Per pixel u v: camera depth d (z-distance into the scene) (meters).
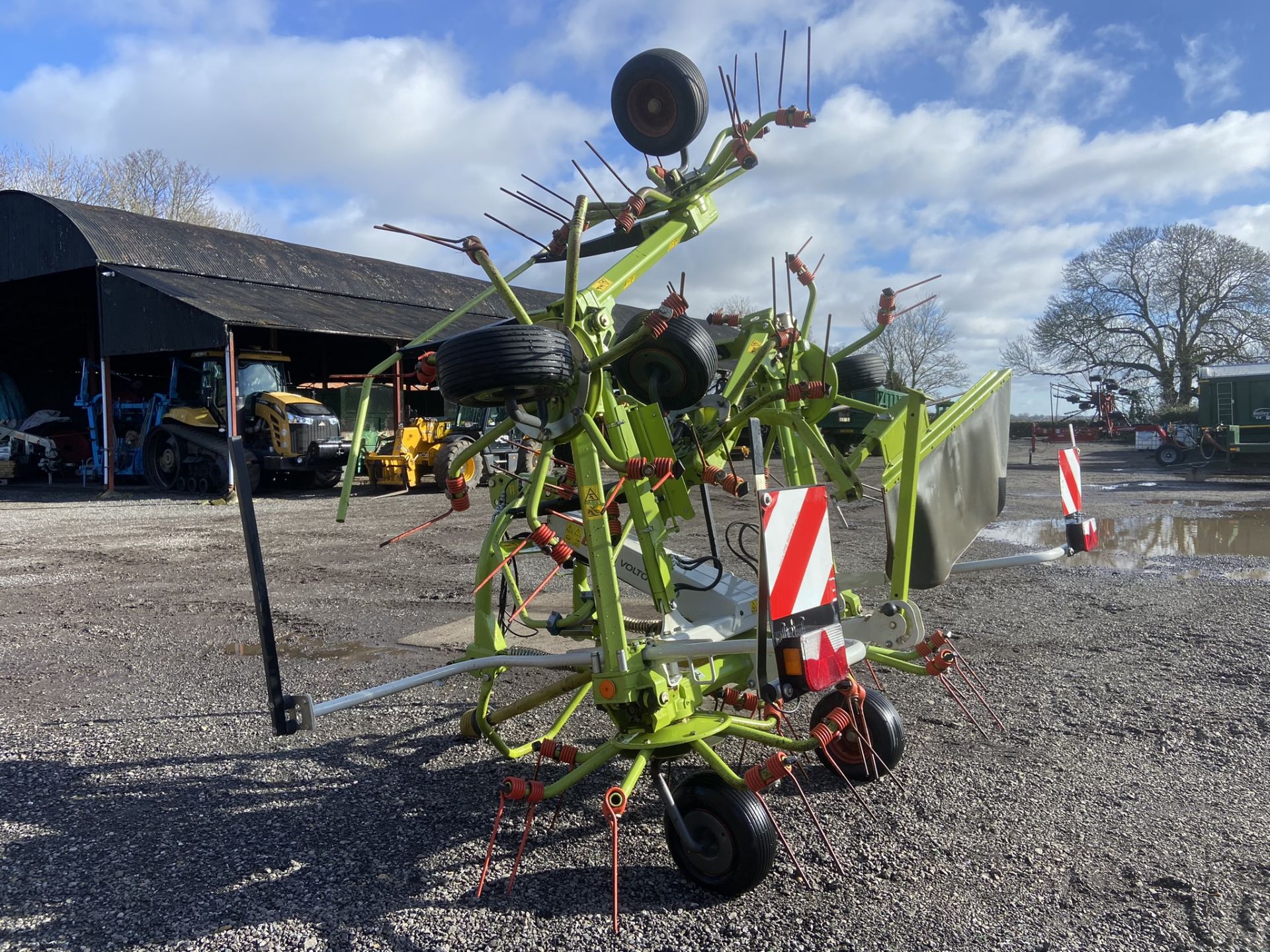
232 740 4.48
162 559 10.01
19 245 21.75
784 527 2.79
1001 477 4.70
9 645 6.35
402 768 4.11
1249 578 8.43
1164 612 7.01
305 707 2.92
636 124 4.41
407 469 18.11
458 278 34.16
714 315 4.55
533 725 4.66
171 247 22.97
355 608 7.50
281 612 7.39
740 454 4.80
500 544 4.07
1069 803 3.60
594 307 3.49
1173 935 2.66
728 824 2.85
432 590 8.23
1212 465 24.72
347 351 26.84
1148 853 3.17
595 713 4.86
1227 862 3.10
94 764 4.17
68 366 31.62
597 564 3.27
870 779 3.83
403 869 3.15
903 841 3.29
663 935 2.71
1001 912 2.80
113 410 21.52
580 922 2.78
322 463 18.73
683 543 10.83
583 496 3.34
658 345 3.76
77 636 6.59
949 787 3.77
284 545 11.05
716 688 3.73
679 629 3.59
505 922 2.79
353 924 2.79
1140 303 46.75
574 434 3.38
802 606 2.85
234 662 5.88
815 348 4.57
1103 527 12.41
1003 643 6.11
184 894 3.00
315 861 3.22
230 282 23.25
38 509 15.73
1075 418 43.81
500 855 3.24
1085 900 2.87
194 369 20.41
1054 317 48.72
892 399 25.83
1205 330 45.06
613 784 3.90
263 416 18.94
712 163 4.23
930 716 4.66
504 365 3.01
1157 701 4.85
